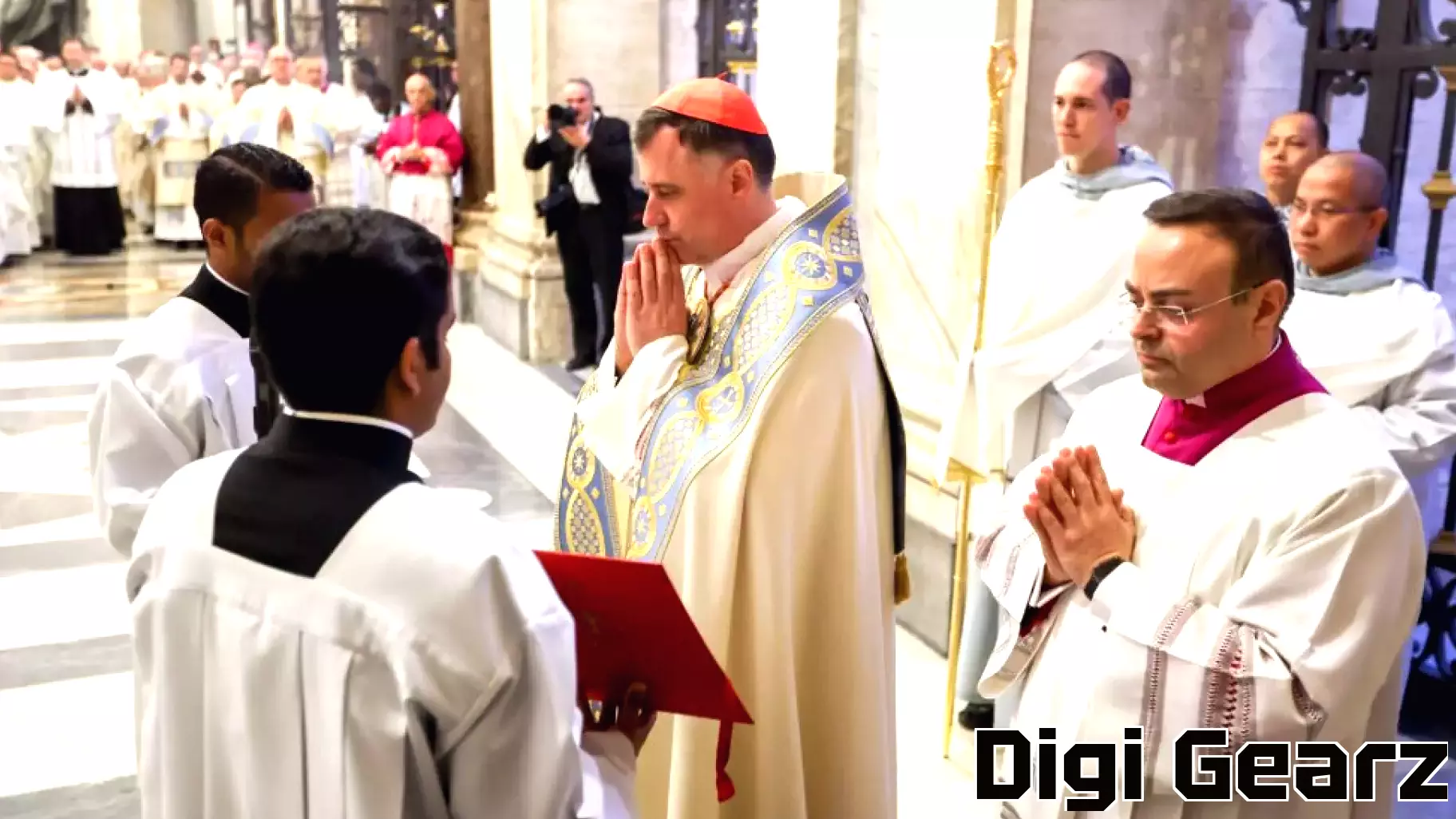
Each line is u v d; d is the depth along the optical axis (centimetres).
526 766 124
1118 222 302
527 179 788
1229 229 159
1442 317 273
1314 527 155
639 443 206
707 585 196
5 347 811
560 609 128
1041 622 184
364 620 121
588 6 743
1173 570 164
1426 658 361
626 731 157
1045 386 311
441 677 120
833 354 197
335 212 129
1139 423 181
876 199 419
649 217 207
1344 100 401
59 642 392
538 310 772
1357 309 273
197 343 216
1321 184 273
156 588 134
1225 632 154
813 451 197
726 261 209
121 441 210
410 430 134
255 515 128
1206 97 376
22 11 1512
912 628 407
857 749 207
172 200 1251
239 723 127
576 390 709
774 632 198
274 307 125
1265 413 165
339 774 122
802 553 202
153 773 136
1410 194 399
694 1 767
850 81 421
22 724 338
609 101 761
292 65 1150
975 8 355
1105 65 304
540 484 545
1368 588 153
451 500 130
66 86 1190
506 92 813
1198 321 160
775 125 469
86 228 1211
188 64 1283
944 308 382
